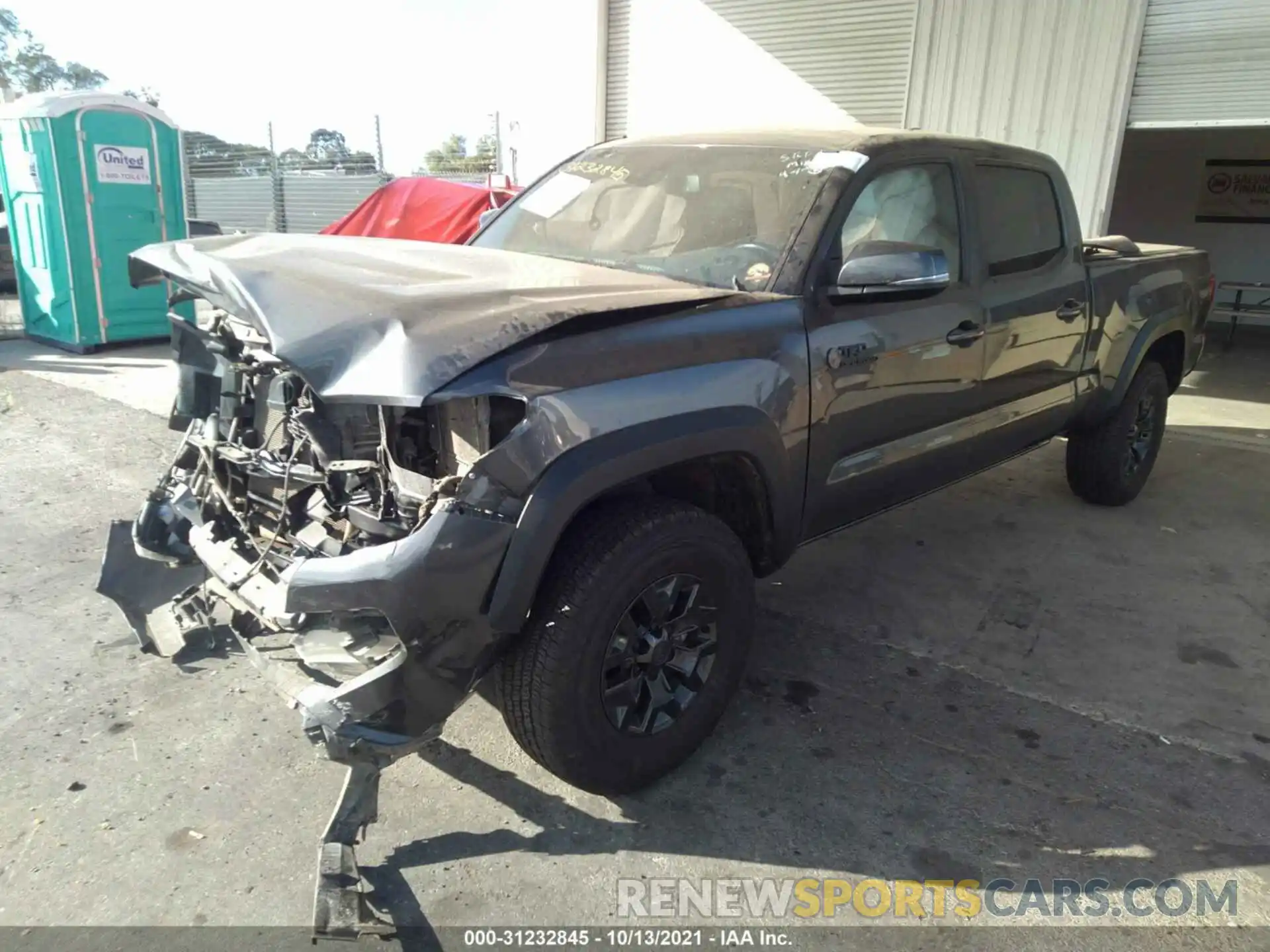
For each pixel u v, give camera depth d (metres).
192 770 2.85
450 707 2.36
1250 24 7.50
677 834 2.65
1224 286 12.98
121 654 3.49
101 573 3.50
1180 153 15.48
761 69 10.04
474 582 2.23
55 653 3.48
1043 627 4.00
